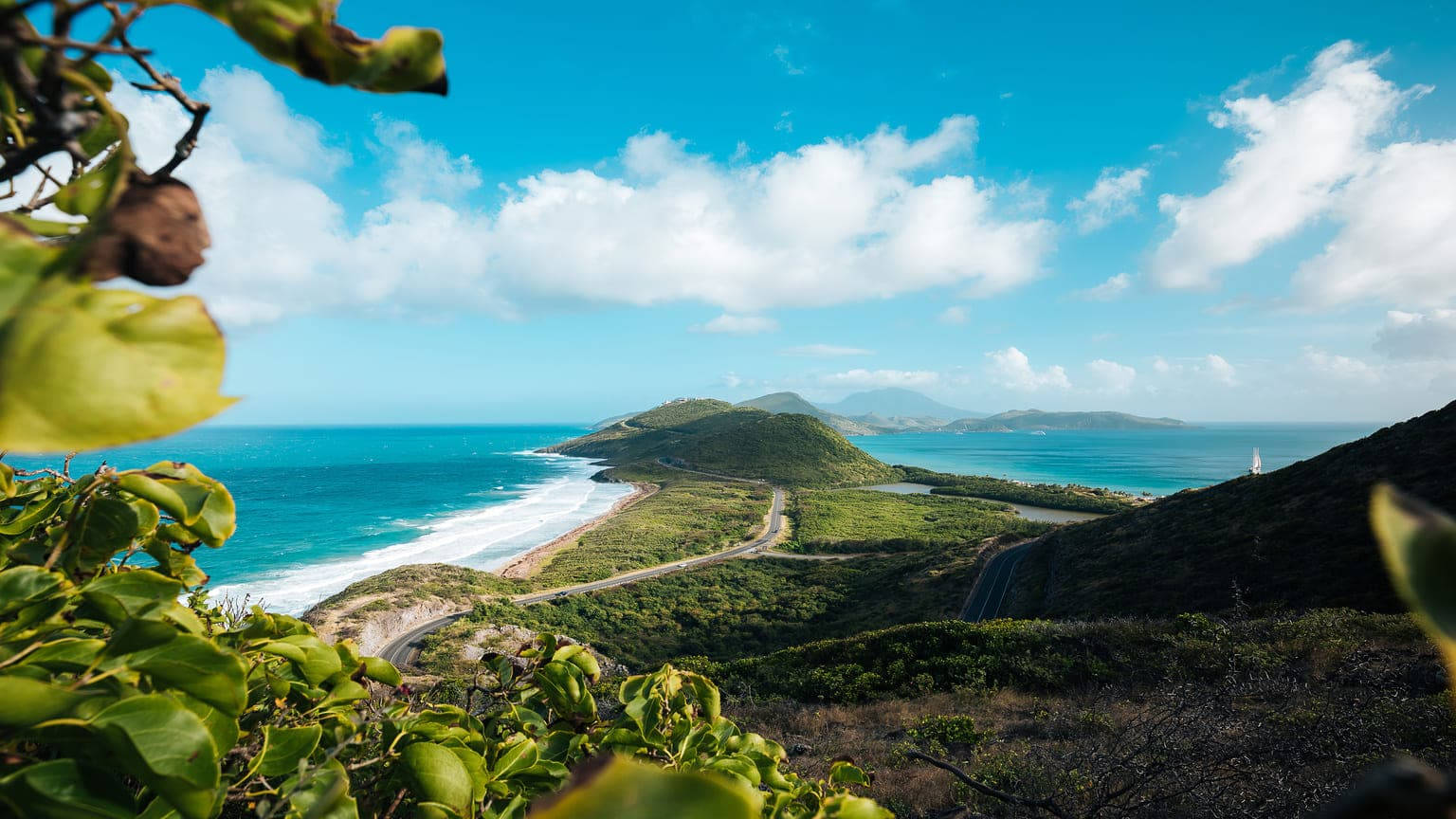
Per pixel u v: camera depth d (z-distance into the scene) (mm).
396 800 1319
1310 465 46469
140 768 724
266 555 79750
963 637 24562
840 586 66500
